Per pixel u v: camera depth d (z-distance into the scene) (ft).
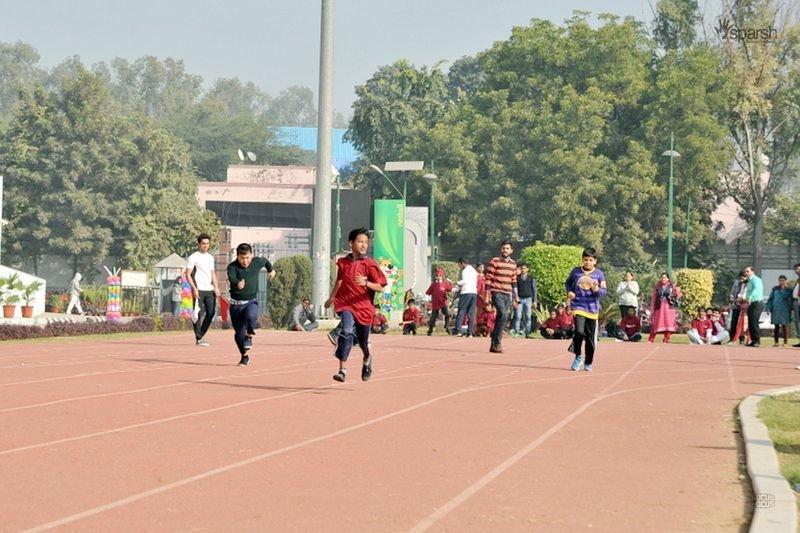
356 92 349.61
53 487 28.60
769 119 287.69
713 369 69.36
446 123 301.02
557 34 289.94
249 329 65.51
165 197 326.85
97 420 41.16
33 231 317.01
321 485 29.25
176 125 523.29
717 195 296.51
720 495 28.68
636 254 267.80
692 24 297.94
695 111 272.92
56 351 77.51
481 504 27.09
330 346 83.82
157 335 102.89
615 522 25.35
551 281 143.84
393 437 37.86
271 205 321.93
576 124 267.80
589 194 261.24
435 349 82.28
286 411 44.32
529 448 35.96
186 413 43.34
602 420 43.19
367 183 337.52
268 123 559.38
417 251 181.27
